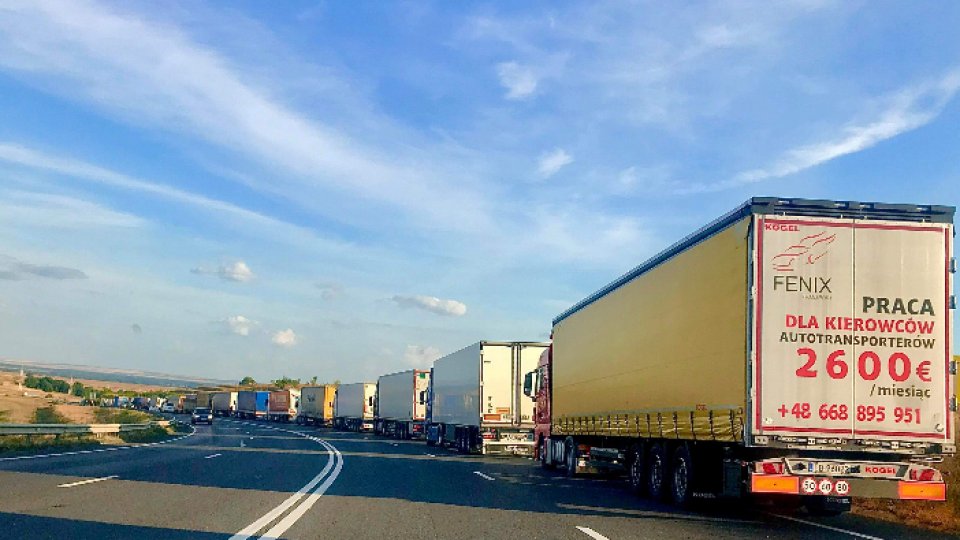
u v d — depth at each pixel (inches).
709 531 472.4
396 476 838.5
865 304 473.4
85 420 2086.6
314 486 701.3
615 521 510.0
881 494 471.8
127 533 415.8
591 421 815.1
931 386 470.9
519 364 1320.1
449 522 489.1
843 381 468.1
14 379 6909.5
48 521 451.2
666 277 609.6
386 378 2448.3
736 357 482.0
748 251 473.7
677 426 577.3
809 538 451.5
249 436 2038.6
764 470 473.1
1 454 1042.1
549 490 725.3
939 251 480.1
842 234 477.1
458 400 1498.5
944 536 469.4
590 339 830.5
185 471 833.5
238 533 424.2
